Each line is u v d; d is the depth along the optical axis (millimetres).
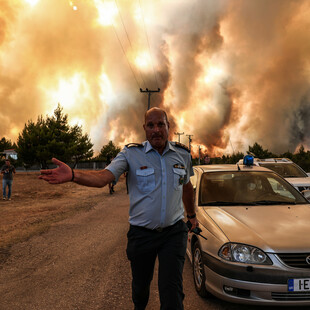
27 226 7098
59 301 3240
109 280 3801
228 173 4441
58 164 1744
